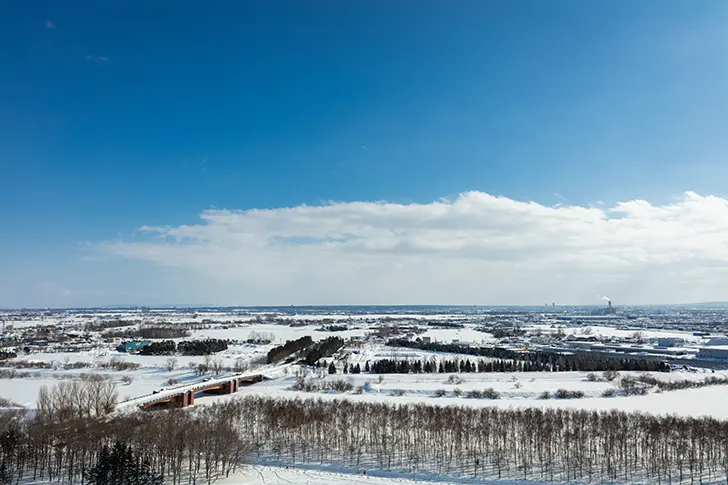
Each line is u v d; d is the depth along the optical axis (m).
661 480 174.50
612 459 190.88
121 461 148.25
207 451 172.12
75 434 178.12
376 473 184.62
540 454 189.62
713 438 189.75
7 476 165.25
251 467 189.12
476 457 189.75
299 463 193.75
